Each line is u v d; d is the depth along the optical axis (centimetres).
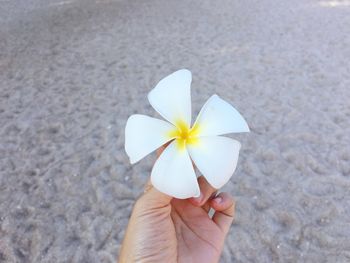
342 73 86
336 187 55
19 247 49
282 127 68
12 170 61
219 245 24
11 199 56
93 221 52
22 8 144
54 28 122
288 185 56
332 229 49
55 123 72
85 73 91
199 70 90
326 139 65
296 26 114
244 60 94
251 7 134
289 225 50
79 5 144
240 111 73
